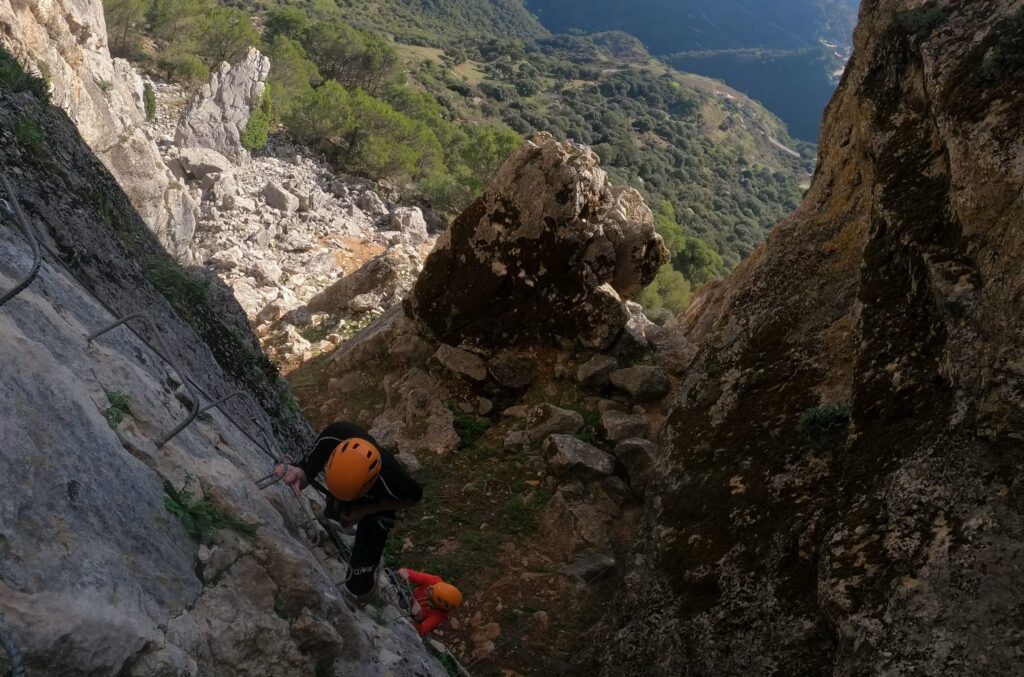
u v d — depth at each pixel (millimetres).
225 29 39375
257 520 3154
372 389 12148
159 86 32375
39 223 4238
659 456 8062
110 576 2193
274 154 32531
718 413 7543
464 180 39469
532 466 9797
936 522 4496
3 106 5012
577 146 11547
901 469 4883
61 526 2127
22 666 1658
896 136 7465
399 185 37688
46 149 5191
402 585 4445
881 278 6262
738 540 6027
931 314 5535
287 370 14383
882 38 8430
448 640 7332
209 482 3055
